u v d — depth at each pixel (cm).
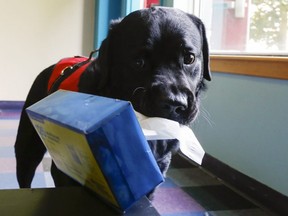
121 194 36
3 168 198
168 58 83
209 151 220
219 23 246
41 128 42
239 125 191
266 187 170
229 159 200
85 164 37
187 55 86
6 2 348
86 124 33
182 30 85
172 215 158
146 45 82
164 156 81
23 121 124
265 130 171
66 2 363
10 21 352
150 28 82
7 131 281
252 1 217
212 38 252
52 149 44
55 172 88
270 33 201
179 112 75
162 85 76
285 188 158
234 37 233
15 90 366
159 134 58
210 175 214
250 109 182
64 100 42
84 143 33
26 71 365
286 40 188
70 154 39
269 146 169
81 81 95
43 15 360
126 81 85
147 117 65
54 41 366
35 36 361
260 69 171
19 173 127
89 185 41
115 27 89
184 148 59
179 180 204
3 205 39
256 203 175
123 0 329
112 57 90
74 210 39
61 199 41
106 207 39
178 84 79
